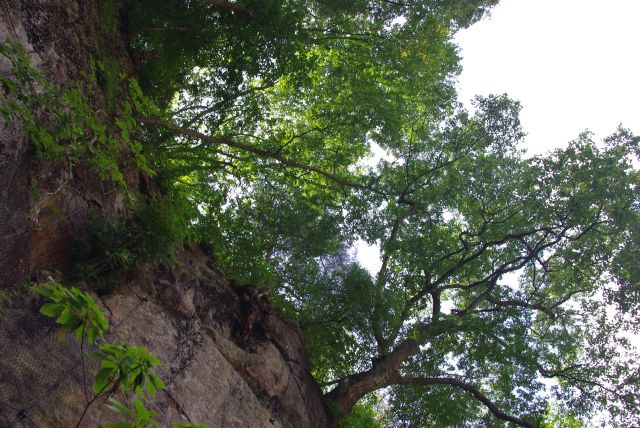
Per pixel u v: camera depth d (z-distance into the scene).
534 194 20.16
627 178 19.08
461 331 19.16
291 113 22.73
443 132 21.33
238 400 12.22
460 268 21.28
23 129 7.55
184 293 12.17
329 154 21.94
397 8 18.69
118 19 13.85
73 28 10.91
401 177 21.27
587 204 19.25
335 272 20.33
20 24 9.36
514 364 19.02
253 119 19.91
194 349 11.52
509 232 20.56
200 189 19.41
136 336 10.02
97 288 9.81
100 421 7.84
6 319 7.32
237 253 16.80
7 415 6.55
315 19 20.11
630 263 19.41
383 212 21.14
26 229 8.42
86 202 10.05
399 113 20.50
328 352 19.73
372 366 19.50
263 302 15.29
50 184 9.11
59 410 7.29
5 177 8.02
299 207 21.69
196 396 10.91
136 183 12.23
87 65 11.05
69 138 8.74
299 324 18.86
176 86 18.42
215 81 18.27
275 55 16.70
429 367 19.81
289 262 21.23
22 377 7.03
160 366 10.32
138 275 10.84
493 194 20.55
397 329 19.50
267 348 14.77
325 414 16.84
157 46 16.56
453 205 20.41
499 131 21.22
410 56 19.64
